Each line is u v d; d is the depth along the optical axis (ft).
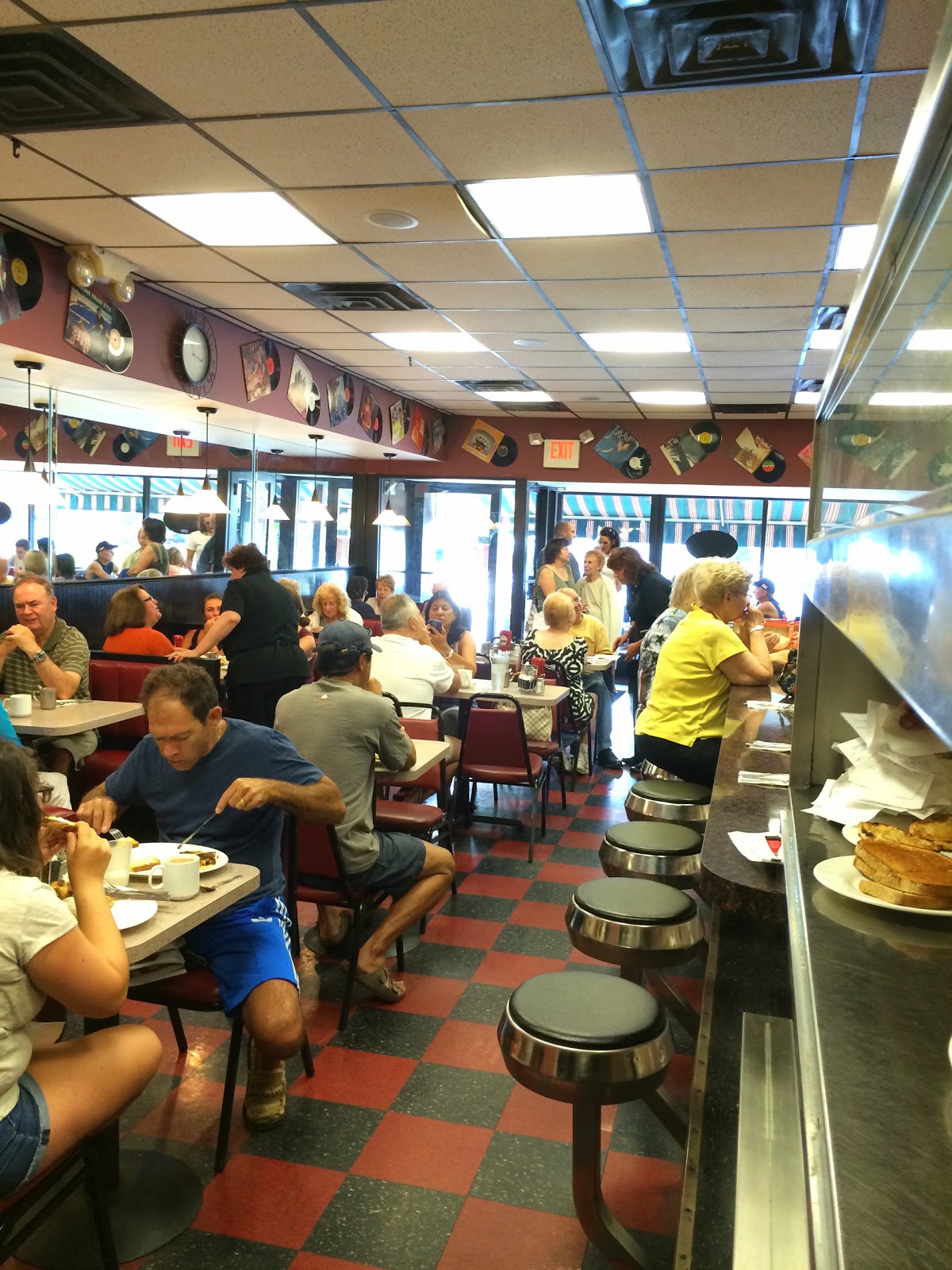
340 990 11.45
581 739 22.07
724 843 6.47
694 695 12.03
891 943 4.06
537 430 36.91
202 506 27.14
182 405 23.03
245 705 19.01
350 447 33.19
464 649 20.72
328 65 10.21
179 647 22.11
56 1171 5.85
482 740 16.58
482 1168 8.16
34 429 21.08
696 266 16.85
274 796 8.34
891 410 3.35
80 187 14.06
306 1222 7.41
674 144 11.83
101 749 17.49
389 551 38.99
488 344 24.14
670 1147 8.52
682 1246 5.76
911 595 1.96
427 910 11.25
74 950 5.51
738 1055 7.46
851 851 5.49
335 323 22.62
